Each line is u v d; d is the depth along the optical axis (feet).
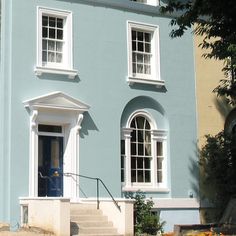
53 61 86.84
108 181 88.17
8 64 82.53
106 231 76.95
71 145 85.71
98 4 91.35
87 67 88.89
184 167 96.43
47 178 84.53
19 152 81.20
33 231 75.15
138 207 86.84
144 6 95.76
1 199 80.07
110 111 90.07
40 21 85.35
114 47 91.97
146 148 94.17
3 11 83.71
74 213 78.95
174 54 98.43
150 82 94.38
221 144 96.94
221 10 67.67
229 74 98.43
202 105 100.12
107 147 88.89
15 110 81.76
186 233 65.98
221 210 95.50
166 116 96.17
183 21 71.15
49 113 84.28
